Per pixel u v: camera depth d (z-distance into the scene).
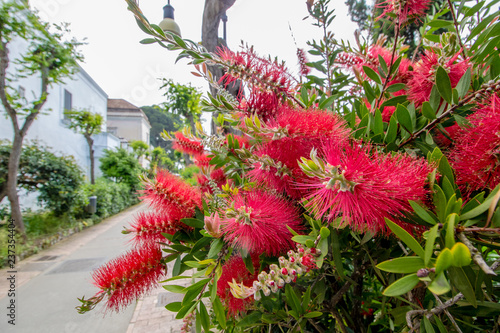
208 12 1.49
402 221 0.45
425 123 0.61
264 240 0.56
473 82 0.58
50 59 6.96
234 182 1.01
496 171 0.41
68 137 12.40
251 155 0.68
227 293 0.68
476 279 0.42
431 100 0.58
